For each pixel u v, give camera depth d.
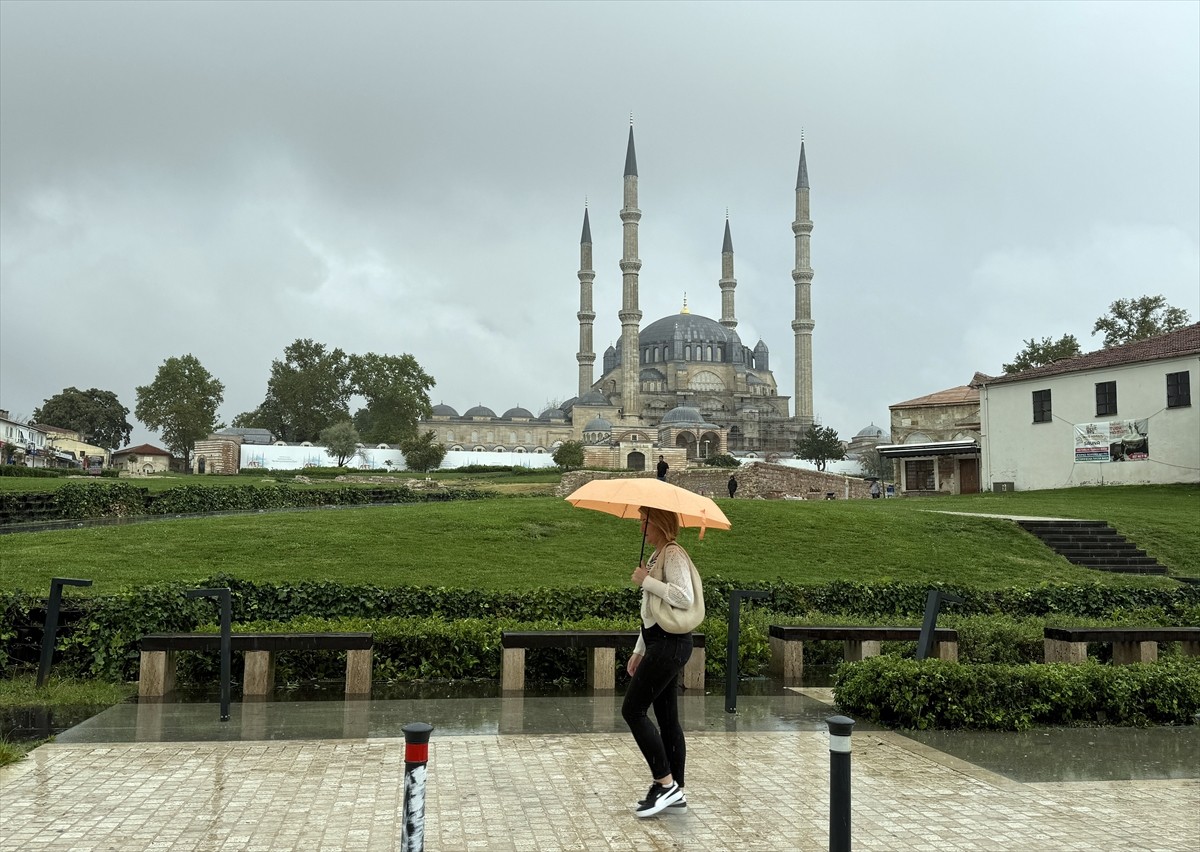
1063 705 11.31
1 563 18.89
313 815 7.25
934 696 10.98
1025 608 19.02
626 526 27.56
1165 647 15.66
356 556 22.38
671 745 7.77
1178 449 45.00
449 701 12.12
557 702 12.15
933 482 68.19
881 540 27.48
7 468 58.56
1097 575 25.47
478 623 14.25
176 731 10.16
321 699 12.22
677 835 6.98
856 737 10.46
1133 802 8.05
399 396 122.12
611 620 15.61
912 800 7.99
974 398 84.31
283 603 15.13
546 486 79.62
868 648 14.66
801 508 31.97
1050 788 8.48
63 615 13.48
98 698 11.95
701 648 13.42
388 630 13.75
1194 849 6.82
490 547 24.39
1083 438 49.16
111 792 7.80
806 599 18.48
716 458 115.25
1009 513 35.12
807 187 152.00
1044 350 75.81
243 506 41.72
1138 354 47.28
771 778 8.62
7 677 13.00
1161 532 30.89
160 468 111.81
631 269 142.38
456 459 111.62
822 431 127.25
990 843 6.91
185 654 13.29
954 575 24.44
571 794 7.99
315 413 120.81
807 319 150.38
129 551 21.05
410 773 5.03
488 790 8.09
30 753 9.12
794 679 14.45
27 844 6.53
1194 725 11.47
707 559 24.41
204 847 6.53
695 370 157.75
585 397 148.12
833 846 5.38
